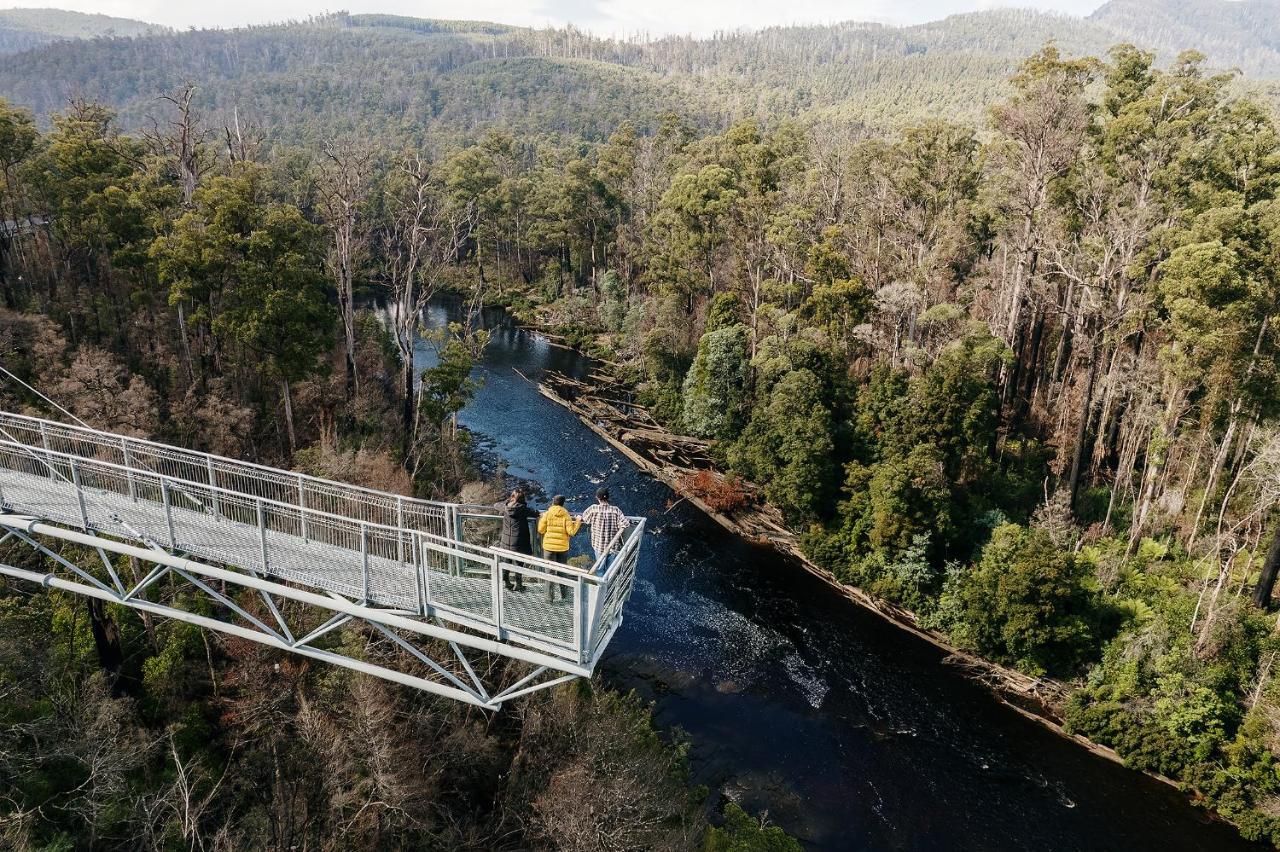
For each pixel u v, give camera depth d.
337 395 43.56
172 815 19.58
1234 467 36.56
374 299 86.06
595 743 23.56
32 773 19.30
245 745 22.80
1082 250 42.34
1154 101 39.81
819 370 45.25
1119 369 40.31
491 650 14.32
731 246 63.53
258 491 20.06
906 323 49.50
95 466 18.38
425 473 40.69
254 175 38.62
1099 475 43.09
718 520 45.50
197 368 41.31
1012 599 32.19
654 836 21.70
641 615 36.44
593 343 79.06
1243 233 34.25
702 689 31.66
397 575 15.45
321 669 24.94
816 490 41.59
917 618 36.31
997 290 50.19
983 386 39.69
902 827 25.62
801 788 26.98
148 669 24.09
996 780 27.61
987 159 54.25
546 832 21.09
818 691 31.84
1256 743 26.16
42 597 25.22
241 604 27.47
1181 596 32.69
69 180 39.88
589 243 93.88
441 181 95.31
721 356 51.25
